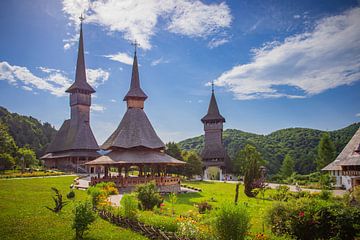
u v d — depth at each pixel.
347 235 14.08
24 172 61.34
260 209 23.34
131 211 18.20
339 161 52.47
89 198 25.78
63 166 80.25
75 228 15.65
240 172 85.56
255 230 17.14
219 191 42.88
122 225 18.22
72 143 80.81
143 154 42.25
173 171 72.50
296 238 15.01
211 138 88.81
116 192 33.22
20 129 132.50
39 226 17.69
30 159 80.44
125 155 41.59
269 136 136.88
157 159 40.97
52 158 84.25
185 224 15.03
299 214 14.98
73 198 29.06
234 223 13.09
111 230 17.31
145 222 16.81
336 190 46.84
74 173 66.38
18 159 77.31
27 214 20.81
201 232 14.23
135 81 49.47
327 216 14.70
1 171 64.19
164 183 39.28
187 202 29.88
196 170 71.69
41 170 68.12
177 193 39.22
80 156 78.50
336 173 52.97
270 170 104.56
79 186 39.66
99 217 20.59
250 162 37.66
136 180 38.28
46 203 25.70
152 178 38.91
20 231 16.50
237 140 137.25
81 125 83.25
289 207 15.99
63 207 23.70
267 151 115.88
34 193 31.83
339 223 14.24
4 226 17.41
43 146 129.50
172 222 15.58
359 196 21.88
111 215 19.42
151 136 45.56
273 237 14.67
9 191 32.22
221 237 13.28
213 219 14.15
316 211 14.96
